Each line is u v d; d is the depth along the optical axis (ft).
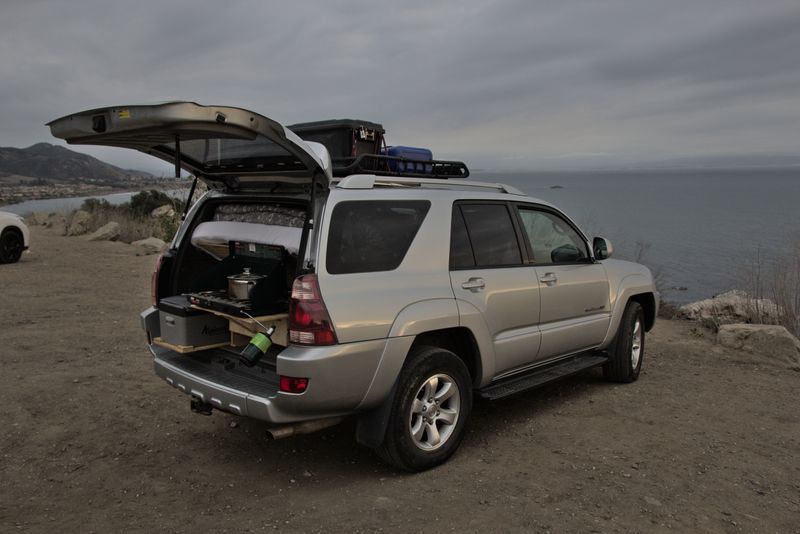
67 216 73.41
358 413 12.69
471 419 16.81
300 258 11.79
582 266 18.53
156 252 50.62
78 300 30.86
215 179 14.92
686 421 16.93
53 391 17.76
